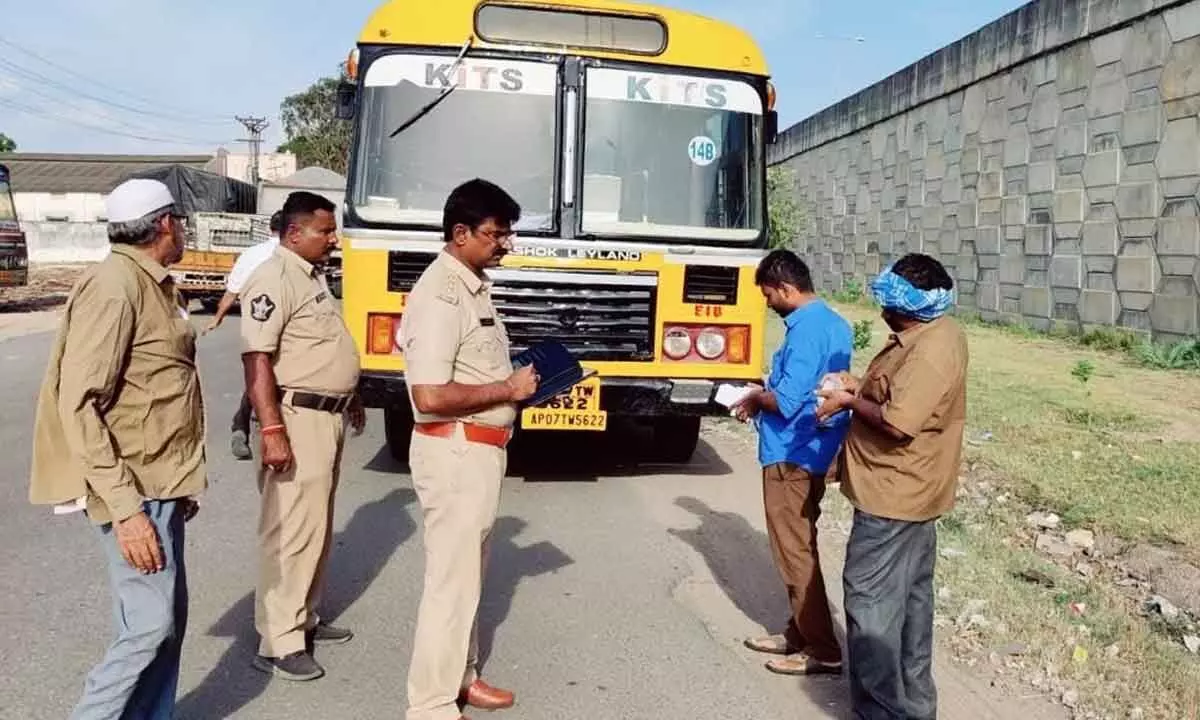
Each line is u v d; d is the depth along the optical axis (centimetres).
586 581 577
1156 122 1396
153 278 338
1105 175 1520
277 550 441
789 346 446
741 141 754
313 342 443
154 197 337
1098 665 457
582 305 716
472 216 376
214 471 820
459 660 387
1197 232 1320
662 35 750
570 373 399
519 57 733
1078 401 1074
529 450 916
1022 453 848
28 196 6494
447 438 382
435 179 722
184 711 412
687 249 724
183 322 350
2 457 844
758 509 734
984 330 1786
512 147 728
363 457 873
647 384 718
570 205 721
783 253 454
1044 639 484
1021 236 1780
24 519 668
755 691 443
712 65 754
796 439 446
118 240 336
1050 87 1670
